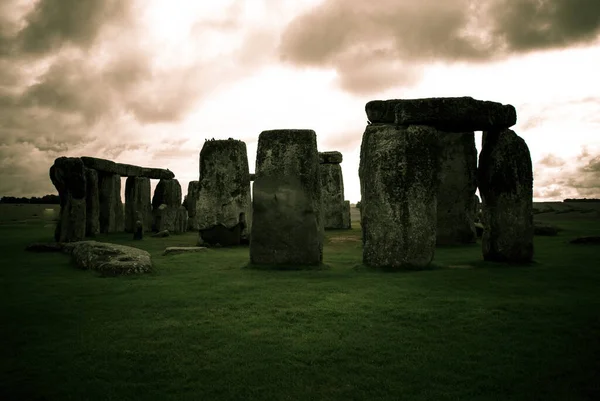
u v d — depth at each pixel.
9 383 4.21
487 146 10.55
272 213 10.24
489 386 4.11
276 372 4.43
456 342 5.15
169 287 8.09
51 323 5.95
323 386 4.15
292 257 10.12
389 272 9.30
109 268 9.38
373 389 4.09
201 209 15.90
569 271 9.15
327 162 24.14
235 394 4.01
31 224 27.23
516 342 5.12
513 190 10.13
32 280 8.88
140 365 4.61
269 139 10.34
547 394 3.96
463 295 7.25
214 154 16.09
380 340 5.25
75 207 15.69
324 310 6.45
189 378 4.31
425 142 9.61
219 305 6.80
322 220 10.59
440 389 4.08
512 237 10.09
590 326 5.61
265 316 6.21
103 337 5.40
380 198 9.66
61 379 4.30
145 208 24.16
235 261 11.38
